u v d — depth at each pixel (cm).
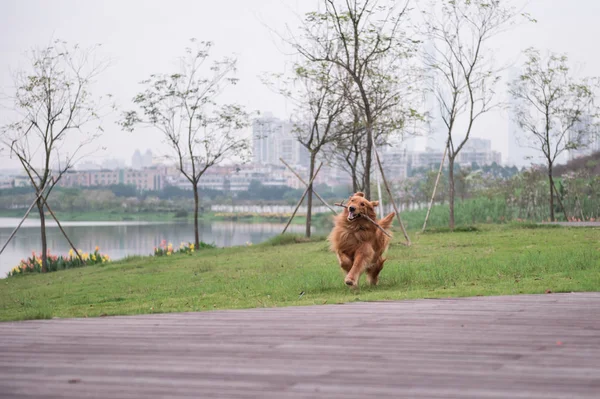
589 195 2928
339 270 1153
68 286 1369
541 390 334
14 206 9656
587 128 2547
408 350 433
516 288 795
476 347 439
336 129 2242
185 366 403
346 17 1794
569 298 683
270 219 8394
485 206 2961
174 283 1237
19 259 3022
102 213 9594
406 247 1529
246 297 914
